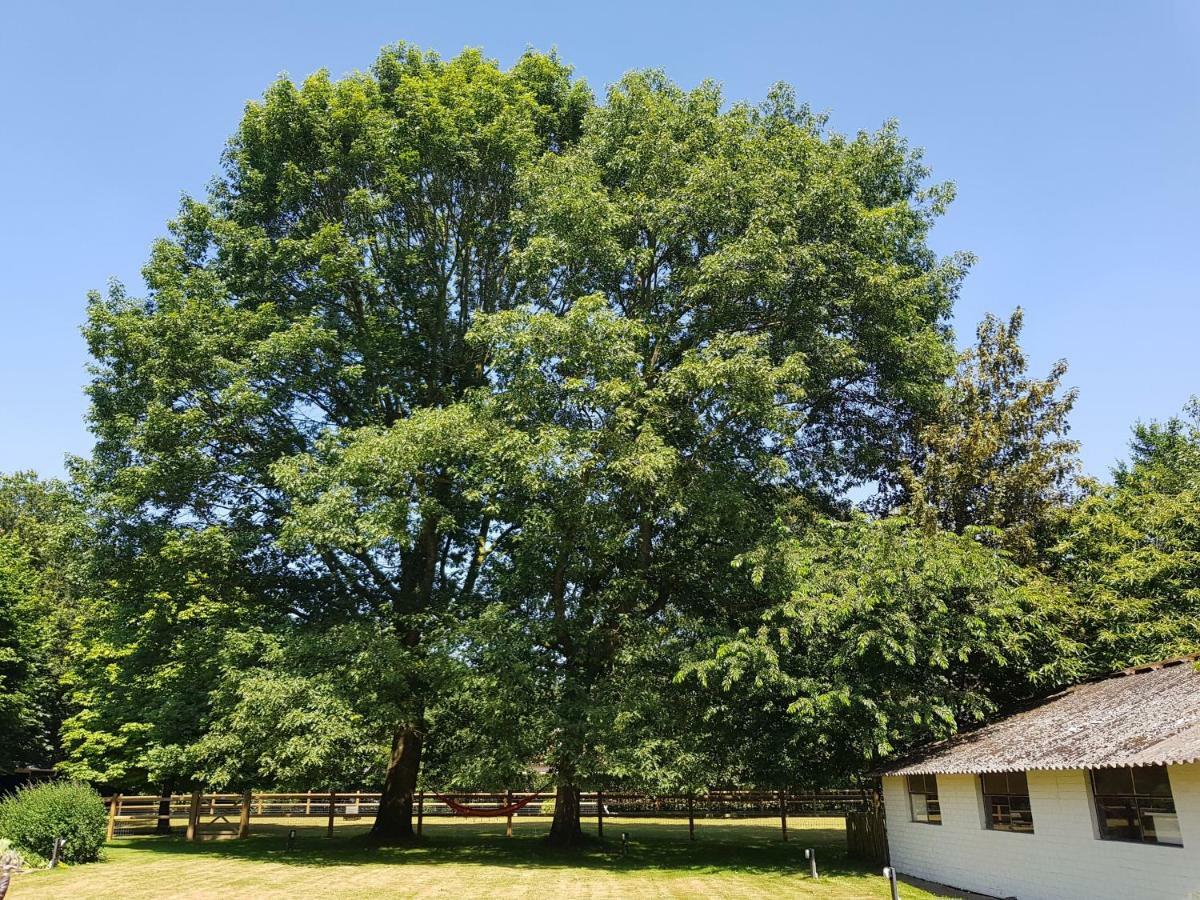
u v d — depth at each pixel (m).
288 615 21.84
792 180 19.97
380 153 21.97
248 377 20.52
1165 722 10.68
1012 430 22.28
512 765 17.81
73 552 22.73
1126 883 10.67
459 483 21.30
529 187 20.88
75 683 32.53
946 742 16.42
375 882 15.70
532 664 18.66
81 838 18.12
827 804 33.25
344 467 18.39
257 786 24.92
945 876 15.27
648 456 16.81
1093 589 18.64
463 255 23.70
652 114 20.64
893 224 22.38
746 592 19.56
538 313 18.48
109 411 21.58
